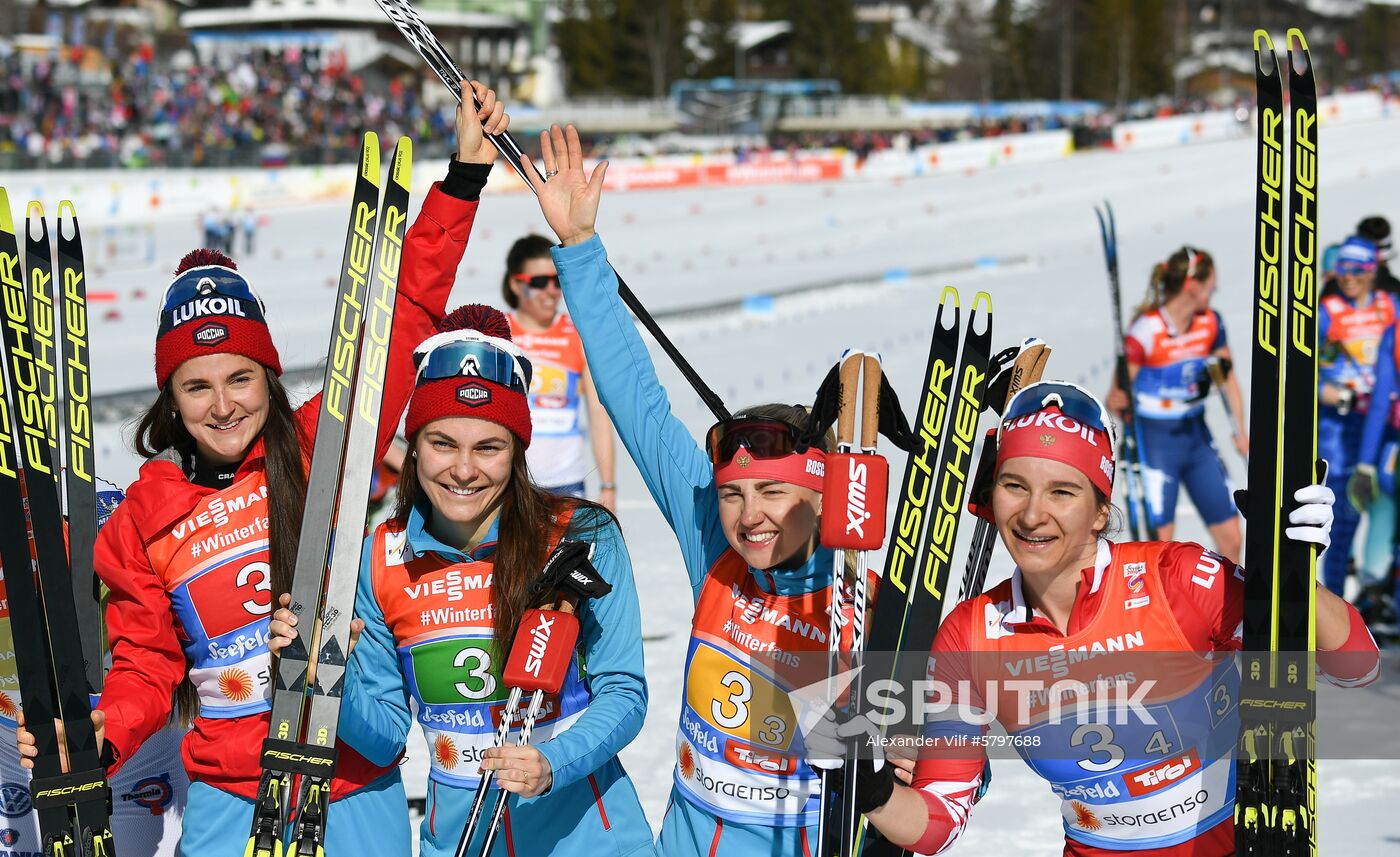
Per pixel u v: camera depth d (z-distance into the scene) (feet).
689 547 14.46
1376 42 490.90
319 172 188.44
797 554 13.41
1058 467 11.76
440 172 206.18
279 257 141.28
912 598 13.25
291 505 14.12
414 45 16.06
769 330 90.27
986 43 490.90
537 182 15.42
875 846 13.26
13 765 15.70
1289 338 12.26
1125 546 12.49
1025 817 20.44
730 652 13.55
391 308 13.98
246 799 13.99
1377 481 29.40
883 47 458.91
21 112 218.59
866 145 234.38
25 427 14.16
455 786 13.93
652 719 24.53
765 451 12.93
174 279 14.32
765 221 172.86
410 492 13.96
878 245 148.87
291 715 13.25
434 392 13.28
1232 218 152.87
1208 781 12.31
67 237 15.66
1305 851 11.66
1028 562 12.00
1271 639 11.80
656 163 221.46
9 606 13.88
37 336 15.33
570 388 27.99
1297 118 12.53
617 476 47.03
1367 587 29.86
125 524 14.10
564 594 13.39
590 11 403.75
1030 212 171.22
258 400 14.10
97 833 13.58
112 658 14.42
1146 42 433.48
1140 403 32.94
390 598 13.87
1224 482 33.24
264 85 254.06
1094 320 86.99
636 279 125.29
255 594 14.05
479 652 13.66
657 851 14.20
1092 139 253.03
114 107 223.51
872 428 12.80
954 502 13.52
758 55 425.69
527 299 27.45
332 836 13.83
